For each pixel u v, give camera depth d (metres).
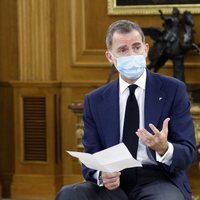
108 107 9.65
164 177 9.48
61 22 16.52
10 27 16.80
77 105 15.20
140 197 9.21
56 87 16.55
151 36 14.80
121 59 9.33
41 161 16.67
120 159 8.54
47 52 16.52
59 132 16.66
